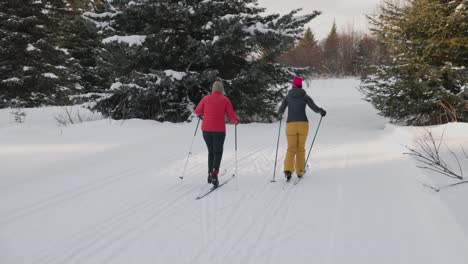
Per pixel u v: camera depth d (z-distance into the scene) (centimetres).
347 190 534
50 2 1983
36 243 368
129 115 1405
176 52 1399
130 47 1237
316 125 1435
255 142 962
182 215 448
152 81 1342
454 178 522
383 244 361
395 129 1087
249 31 1276
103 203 486
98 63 1494
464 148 713
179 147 861
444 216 396
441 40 1178
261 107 1488
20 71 1870
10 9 1848
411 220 412
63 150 799
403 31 1261
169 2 1309
